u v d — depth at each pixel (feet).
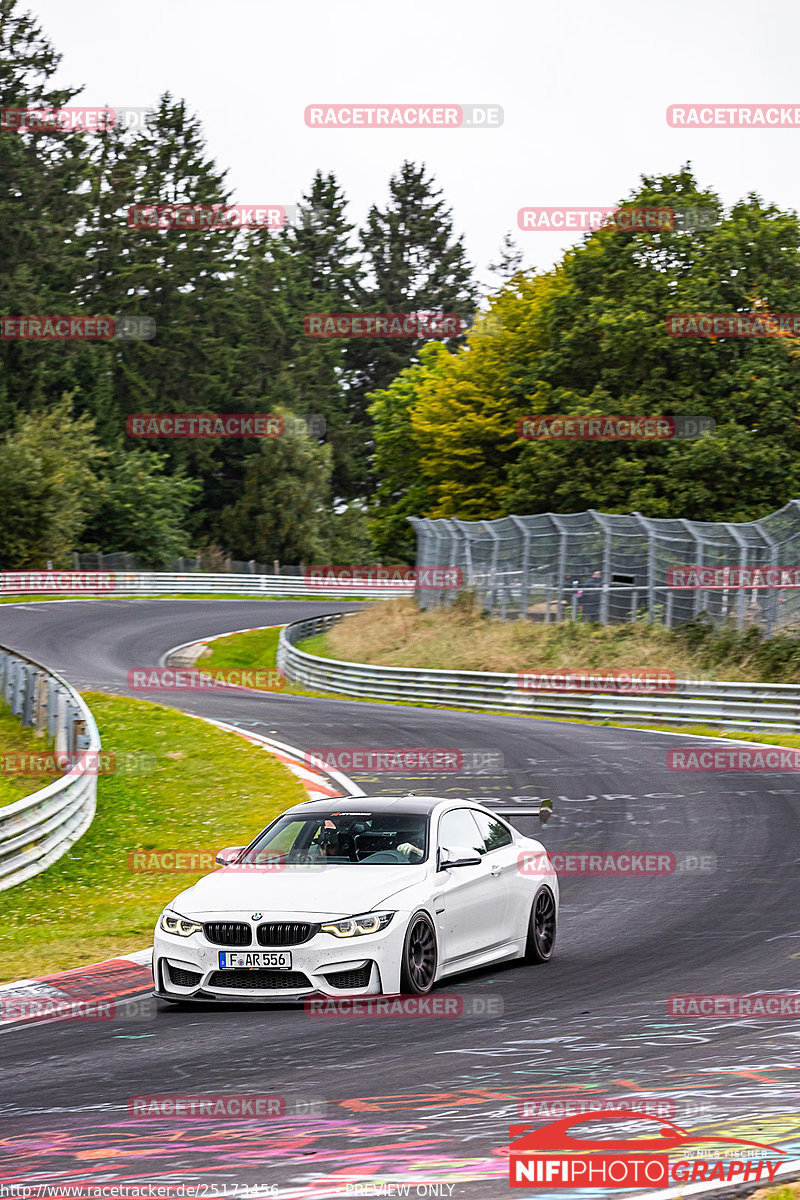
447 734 212.84
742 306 366.63
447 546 358.64
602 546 290.15
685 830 132.16
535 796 155.53
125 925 100.78
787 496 345.92
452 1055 61.16
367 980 72.74
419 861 79.25
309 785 166.91
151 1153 47.44
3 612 424.46
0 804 145.18
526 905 85.51
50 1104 55.52
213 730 208.54
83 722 167.94
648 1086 54.29
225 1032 68.44
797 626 242.17
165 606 487.20
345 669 311.47
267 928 73.15
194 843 137.18
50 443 537.24
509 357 430.61
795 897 100.63
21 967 87.04
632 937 90.99
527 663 281.54
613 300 364.58
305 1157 46.06
